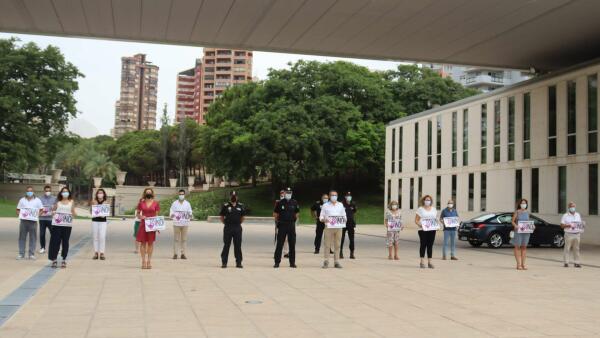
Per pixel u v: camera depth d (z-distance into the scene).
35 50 62.16
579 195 29.16
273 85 63.41
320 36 29.09
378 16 25.64
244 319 8.08
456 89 69.44
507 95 35.50
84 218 50.00
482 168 37.91
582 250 24.44
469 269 15.63
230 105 68.88
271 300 9.74
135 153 101.19
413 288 11.59
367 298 10.16
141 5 25.03
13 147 59.44
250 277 12.88
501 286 12.18
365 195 68.44
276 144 57.56
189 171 110.50
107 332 7.12
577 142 29.44
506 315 8.74
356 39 29.50
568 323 8.20
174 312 8.50
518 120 34.31
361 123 61.03
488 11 24.69
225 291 10.67
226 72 171.88
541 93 32.38
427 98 66.75
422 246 15.81
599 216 27.78
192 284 11.52
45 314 8.20
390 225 18.33
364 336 7.14
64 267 13.93
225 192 70.75
